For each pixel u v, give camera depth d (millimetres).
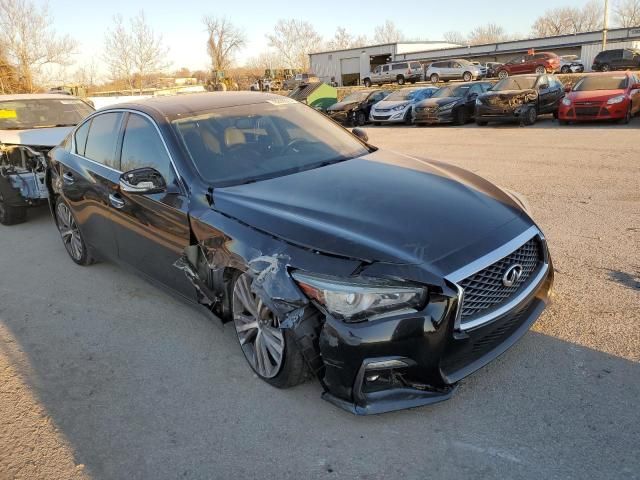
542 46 50125
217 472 2631
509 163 9891
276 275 2840
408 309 2596
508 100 16297
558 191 7324
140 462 2744
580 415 2762
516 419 2775
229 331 3996
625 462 2447
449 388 2740
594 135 12820
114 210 4375
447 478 2459
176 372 3518
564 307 3846
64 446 2914
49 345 4023
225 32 58125
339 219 2969
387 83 45094
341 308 2607
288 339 2912
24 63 32625
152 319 4305
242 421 2975
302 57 69125
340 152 4211
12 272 5695
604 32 40375
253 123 4250
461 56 54281
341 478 2521
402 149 13242
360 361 2605
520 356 3289
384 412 2664
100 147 4734
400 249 2719
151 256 4078
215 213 3367
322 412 2990
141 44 37719
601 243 5098
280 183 3537
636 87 14922
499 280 2865
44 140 7344
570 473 2416
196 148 3834
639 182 7484
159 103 4406
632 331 3471
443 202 3184
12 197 7336
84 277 5332
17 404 3322
